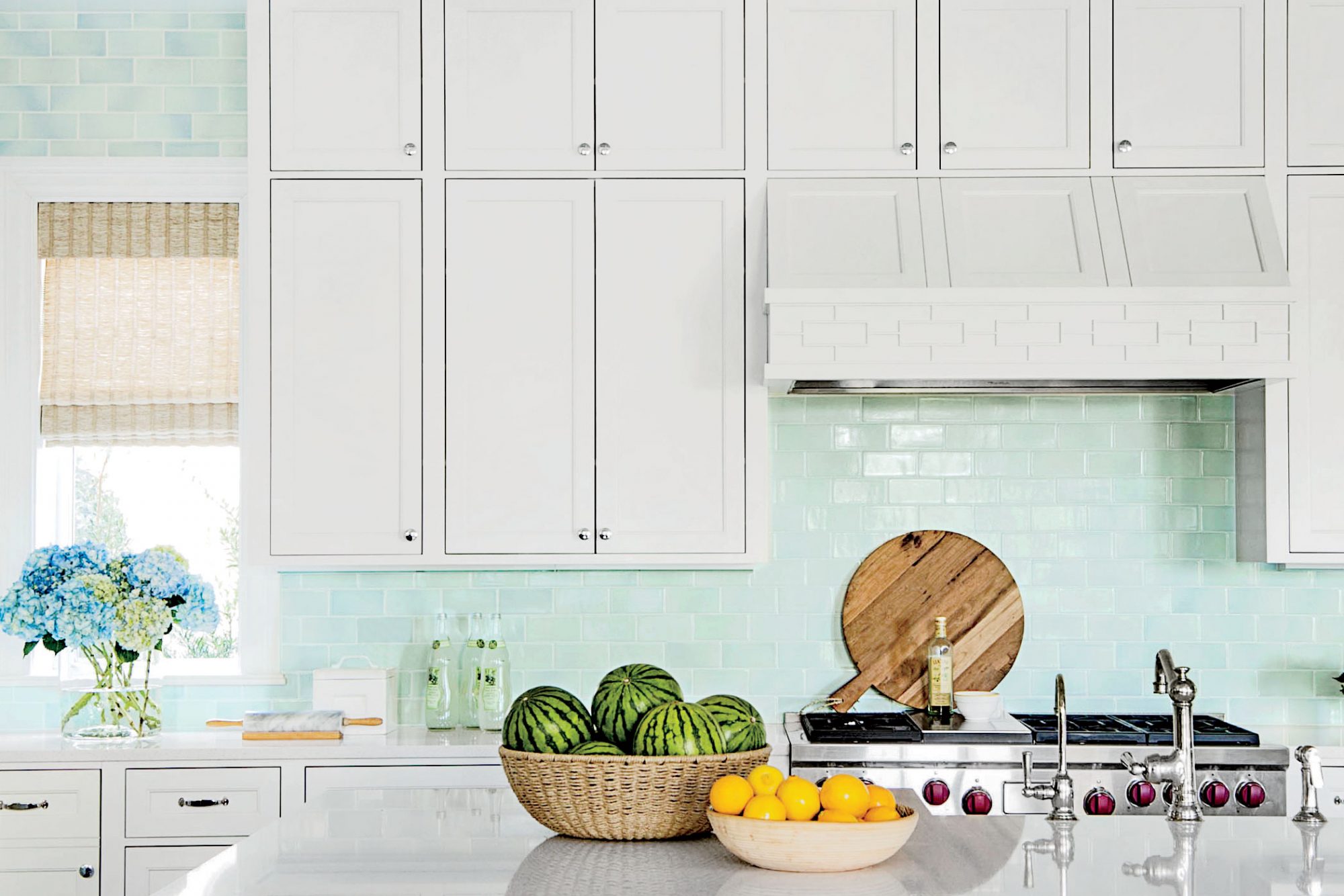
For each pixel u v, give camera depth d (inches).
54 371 155.7
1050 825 76.7
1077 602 152.1
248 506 139.1
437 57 139.3
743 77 139.3
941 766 128.7
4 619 134.0
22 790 131.0
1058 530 152.4
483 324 138.4
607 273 138.6
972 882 61.6
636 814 68.7
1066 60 138.9
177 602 139.3
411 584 152.2
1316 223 138.1
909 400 153.3
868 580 151.9
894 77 139.1
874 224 135.9
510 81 139.4
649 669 73.9
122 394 155.6
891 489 152.9
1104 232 135.1
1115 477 152.7
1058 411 153.2
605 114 139.1
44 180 155.4
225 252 156.7
